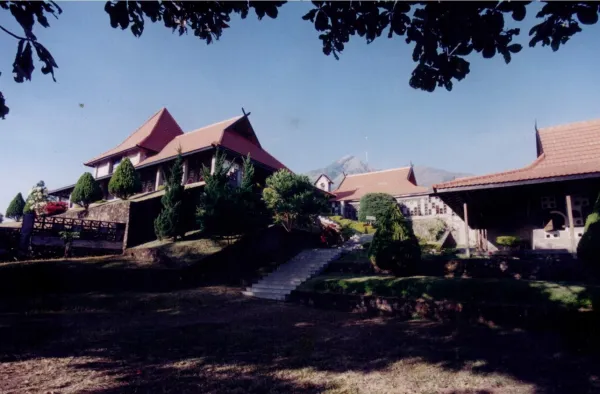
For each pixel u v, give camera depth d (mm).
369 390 4824
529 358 6020
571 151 14984
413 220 31531
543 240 15477
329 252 18484
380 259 11875
